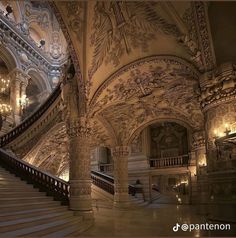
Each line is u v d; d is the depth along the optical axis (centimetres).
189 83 957
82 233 690
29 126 1362
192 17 638
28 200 831
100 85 934
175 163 1869
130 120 1345
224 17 623
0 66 2127
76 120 929
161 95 1080
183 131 1986
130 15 730
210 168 605
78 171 903
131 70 889
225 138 556
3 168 1139
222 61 637
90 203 898
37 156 1395
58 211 830
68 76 964
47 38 2530
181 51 750
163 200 1842
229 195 540
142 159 1977
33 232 580
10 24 1956
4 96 2017
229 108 582
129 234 660
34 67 2200
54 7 711
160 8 671
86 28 779
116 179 1417
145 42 797
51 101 1338
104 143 1528
